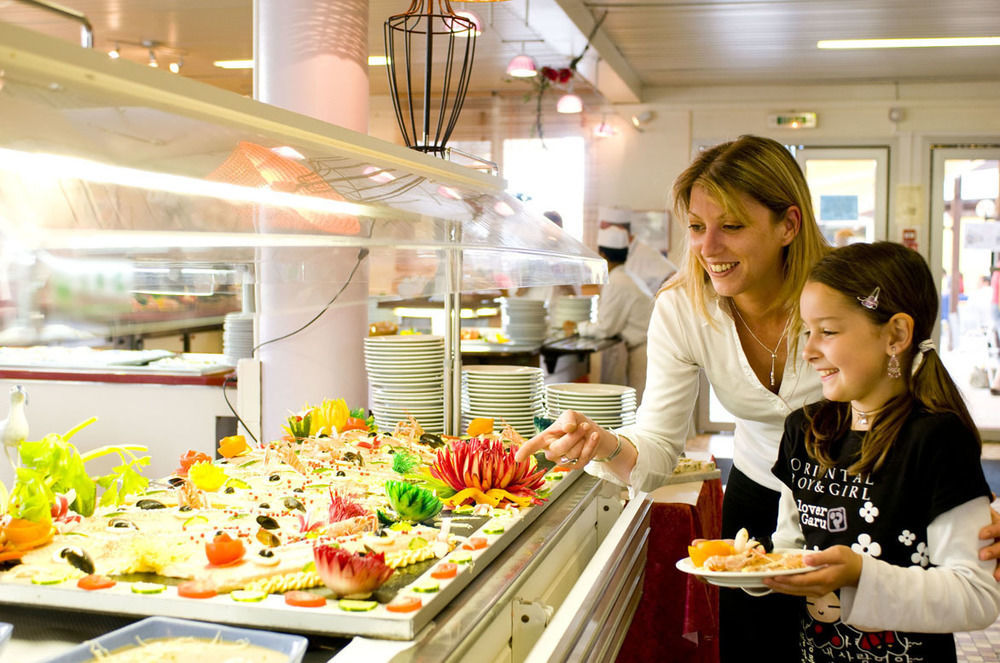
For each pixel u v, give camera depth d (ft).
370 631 3.77
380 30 20.62
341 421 7.98
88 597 4.01
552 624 4.63
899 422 4.82
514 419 9.64
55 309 3.34
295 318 9.80
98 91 3.62
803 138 27.68
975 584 4.42
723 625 6.74
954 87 26.78
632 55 24.08
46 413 11.90
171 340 19.20
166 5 19.06
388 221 5.34
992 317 27.09
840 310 4.78
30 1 3.55
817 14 20.02
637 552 6.59
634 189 28.35
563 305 23.61
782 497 5.92
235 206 4.18
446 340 8.92
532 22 18.99
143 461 6.02
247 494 5.94
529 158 28.81
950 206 27.22
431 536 4.94
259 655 3.43
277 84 9.71
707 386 27.91
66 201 3.35
